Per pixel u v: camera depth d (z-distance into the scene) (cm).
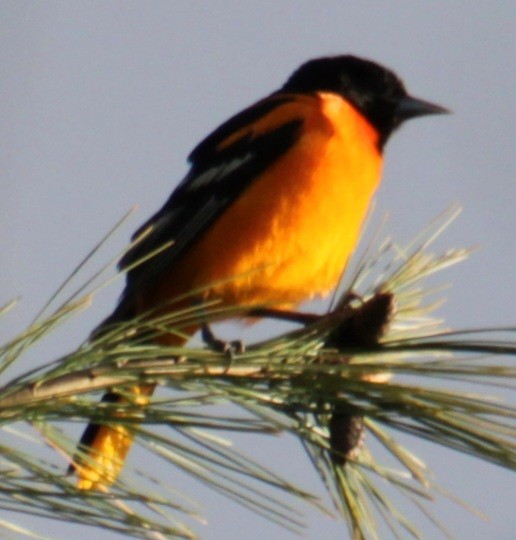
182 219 901
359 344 553
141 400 483
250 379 491
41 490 417
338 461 521
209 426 450
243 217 875
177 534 415
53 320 452
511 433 433
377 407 459
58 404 453
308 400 492
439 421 442
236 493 446
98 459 591
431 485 489
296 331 547
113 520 415
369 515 519
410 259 631
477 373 445
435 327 633
